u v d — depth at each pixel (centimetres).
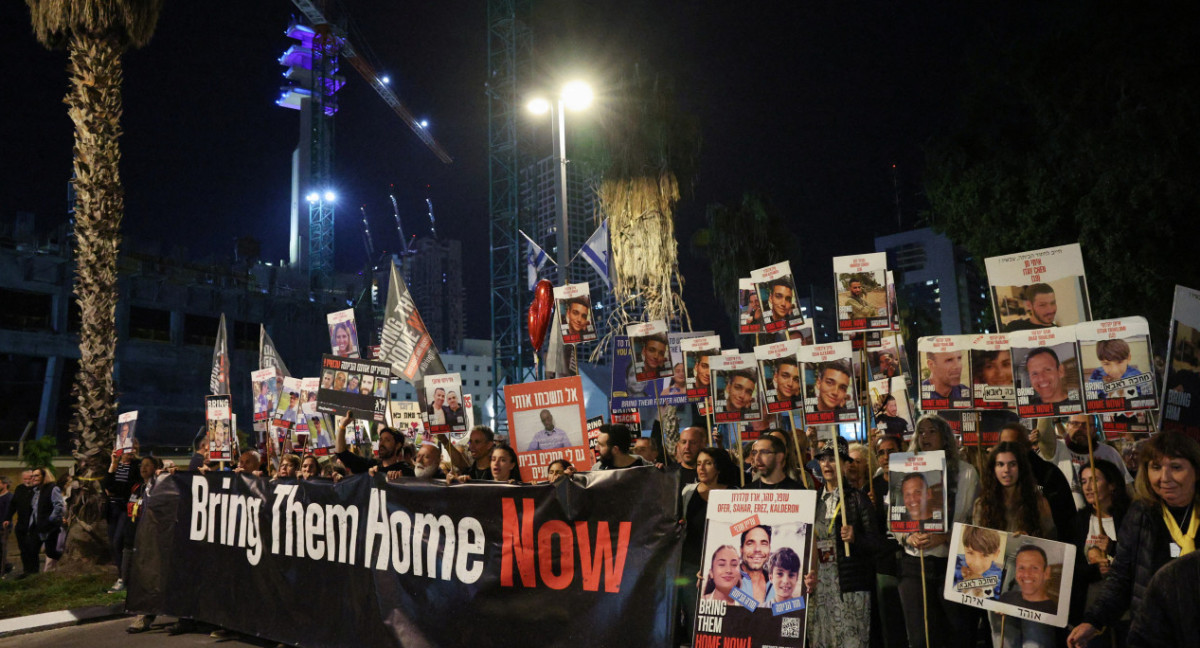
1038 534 459
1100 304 1962
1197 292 468
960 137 2200
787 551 426
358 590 653
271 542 734
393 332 1007
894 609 569
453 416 852
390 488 645
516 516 566
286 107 9738
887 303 591
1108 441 713
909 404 765
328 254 9088
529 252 1739
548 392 714
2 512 1232
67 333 4822
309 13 9500
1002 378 549
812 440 925
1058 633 457
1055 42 1948
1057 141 1962
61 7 1262
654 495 510
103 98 1283
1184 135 1738
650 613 496
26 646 788
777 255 2842
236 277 5644
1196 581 258
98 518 1190
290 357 5791
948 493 525
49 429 4703
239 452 971
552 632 535
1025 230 2069
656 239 1594
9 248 4675
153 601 828
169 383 5134
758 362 592
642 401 947
